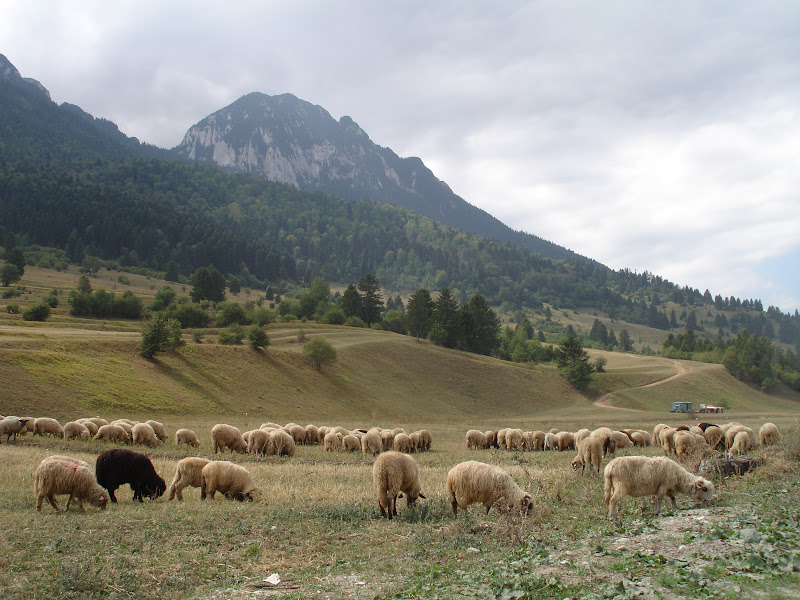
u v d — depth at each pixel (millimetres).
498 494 14305
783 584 8203
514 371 120562
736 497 15547
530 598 8273
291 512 15445
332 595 9109
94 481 15523
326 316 145125
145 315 126875
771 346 172000
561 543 11633
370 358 108750
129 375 67312
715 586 8211
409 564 10820
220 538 12906
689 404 98938
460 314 137375
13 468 22047
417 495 16203
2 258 185875
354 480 22500
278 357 93125
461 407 97500
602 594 8133
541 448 38500
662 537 11375
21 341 66625
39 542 11969
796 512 12875
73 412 52406
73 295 120500
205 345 87938
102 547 11805
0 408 48406
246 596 9172
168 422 54062
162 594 9359
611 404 111688
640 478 13891
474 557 11062
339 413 79375
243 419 62219
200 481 18094
